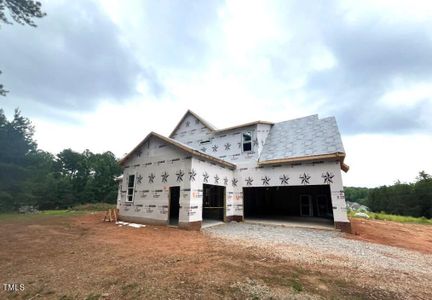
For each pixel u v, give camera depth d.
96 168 52.03
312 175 11.46
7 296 3.39
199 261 5.05
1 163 25.39
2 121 28.20
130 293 3.43
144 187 12.31
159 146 12.16
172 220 12.61
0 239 7.61
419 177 47.44
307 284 3.87
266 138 15.14
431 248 7.56
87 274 4.24
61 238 7.77
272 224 12.10
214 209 14.52
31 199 27.67
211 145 16.78
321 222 13.20
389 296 3.50
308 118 14.85
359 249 6.74
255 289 3.59
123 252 5.84
